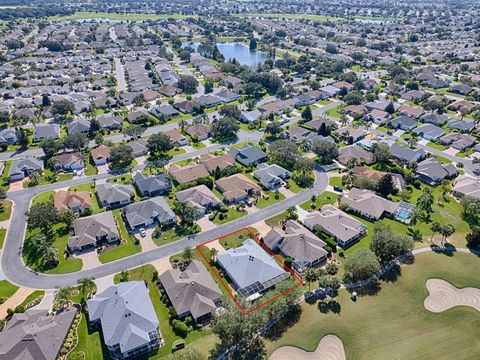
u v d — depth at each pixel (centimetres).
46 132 18725
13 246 11325
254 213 13062
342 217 12150
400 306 9262
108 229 11656
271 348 8138
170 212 12581
